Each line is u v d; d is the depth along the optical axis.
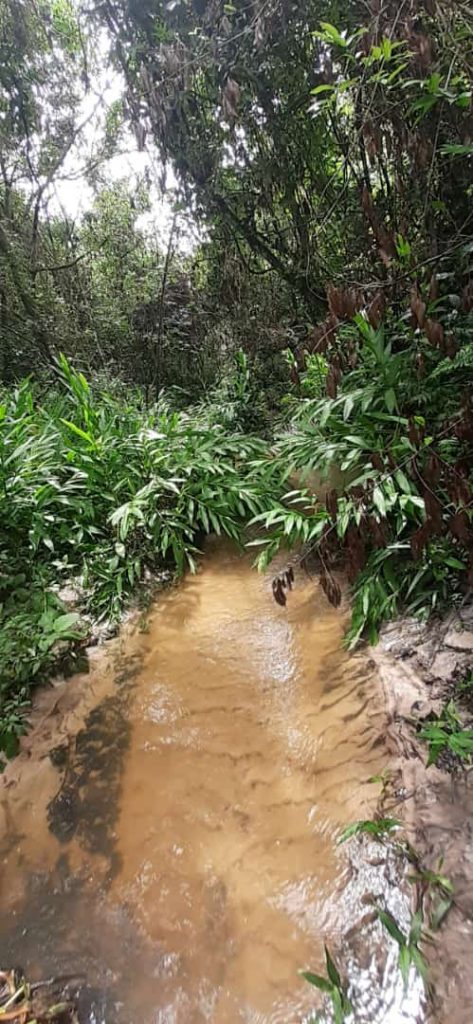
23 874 1.90
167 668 2.83
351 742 2.21
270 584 3.49
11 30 6.29
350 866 1.77
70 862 1.93
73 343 8.15
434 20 2.00
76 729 2.47
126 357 8.51
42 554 3.72
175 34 3.62
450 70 1.94
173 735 2.41
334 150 3.79
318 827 1.92
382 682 2.40
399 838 1.78
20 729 2.42
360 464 3.24
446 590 2.64
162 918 1.72
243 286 6.07
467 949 1.44
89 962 1.63
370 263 3.78
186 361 8.25
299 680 2.62
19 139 7.30
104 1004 1.52
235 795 2.10
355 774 2.07
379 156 2.80
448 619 2.55
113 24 4.05
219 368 7.50
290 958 1.56
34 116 7.09
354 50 2.66
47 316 8.03
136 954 1.63
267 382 6.30
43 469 3.76
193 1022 1.46
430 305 2.21
